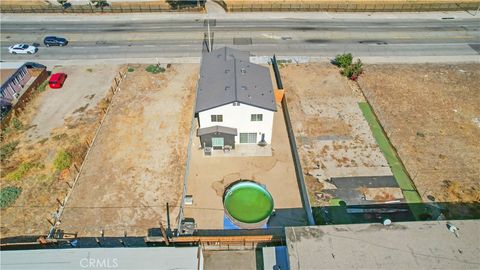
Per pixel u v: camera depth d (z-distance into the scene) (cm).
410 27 6775
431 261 2603
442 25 6850
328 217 3431
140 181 3772
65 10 7156
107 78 5356
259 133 4088
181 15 7125
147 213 3456
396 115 4653
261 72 4362
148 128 4438
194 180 3788
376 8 7281
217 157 4053
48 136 4341
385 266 2573
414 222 2881
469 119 4594
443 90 5109
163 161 4003
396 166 3966
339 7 7238
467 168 3912
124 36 6425
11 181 3775
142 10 7231
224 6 7306
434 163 3975
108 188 3697
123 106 4788
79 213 3456
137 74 5425
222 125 3978
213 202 3569
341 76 5425
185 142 4250
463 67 5631
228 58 4544
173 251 2836
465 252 2658
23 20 6925
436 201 3572
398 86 5191
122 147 4169
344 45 6194
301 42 6262
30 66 5412
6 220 3409
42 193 3647
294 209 3522
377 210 3494
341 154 4109
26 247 3145
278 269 2833
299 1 7419
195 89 5112
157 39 6331
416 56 5916
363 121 4597
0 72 5325
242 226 3312
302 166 3950
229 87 3931
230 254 3130
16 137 4334
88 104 4853
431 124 4506
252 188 3650
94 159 4016
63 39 6094
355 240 2750
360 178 3822
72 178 3797
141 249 2853
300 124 4525
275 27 6712
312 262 2605
